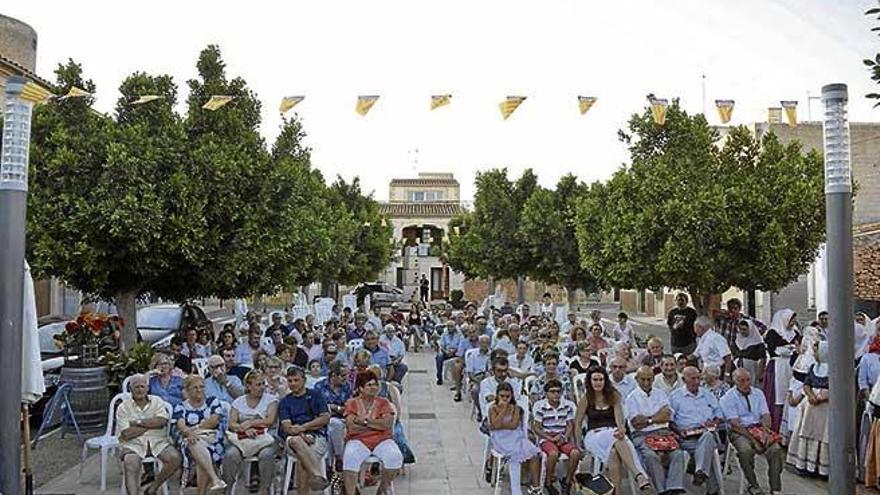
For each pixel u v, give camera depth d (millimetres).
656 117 10641
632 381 9891
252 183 13898
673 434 8516
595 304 50031
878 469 8602
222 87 14750
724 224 14727
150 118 13727
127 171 12539
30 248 12258
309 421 8539
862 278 19797
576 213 20016
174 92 14250
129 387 9227
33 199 12273
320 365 11938
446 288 57375
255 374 8703
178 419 8352
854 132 26141
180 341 13547
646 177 15789
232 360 11383
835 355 6332
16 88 6652
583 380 10297
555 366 10297
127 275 13461
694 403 8766
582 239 18656
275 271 15164
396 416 9602
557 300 49844
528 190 29953
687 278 15234
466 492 8789
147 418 8234
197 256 13000
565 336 15984
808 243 15219
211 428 8391
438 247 52969
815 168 15633
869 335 10773
